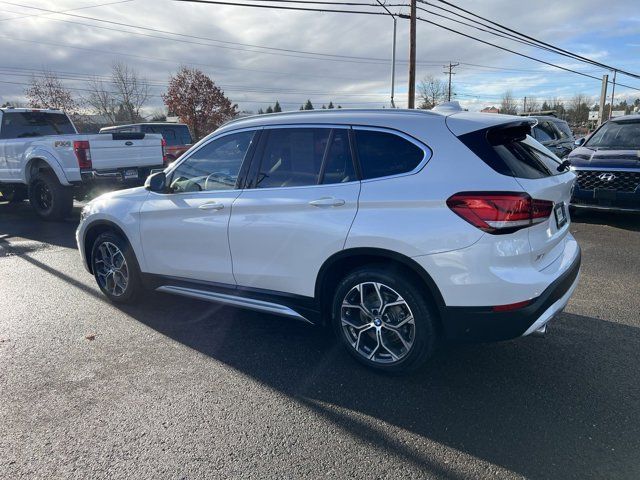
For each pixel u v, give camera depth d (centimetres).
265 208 370
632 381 333
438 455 265
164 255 445
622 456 260
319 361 373
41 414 309
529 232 299
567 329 417
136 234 459
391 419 297
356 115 350
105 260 501
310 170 359
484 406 309
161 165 1057
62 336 424
